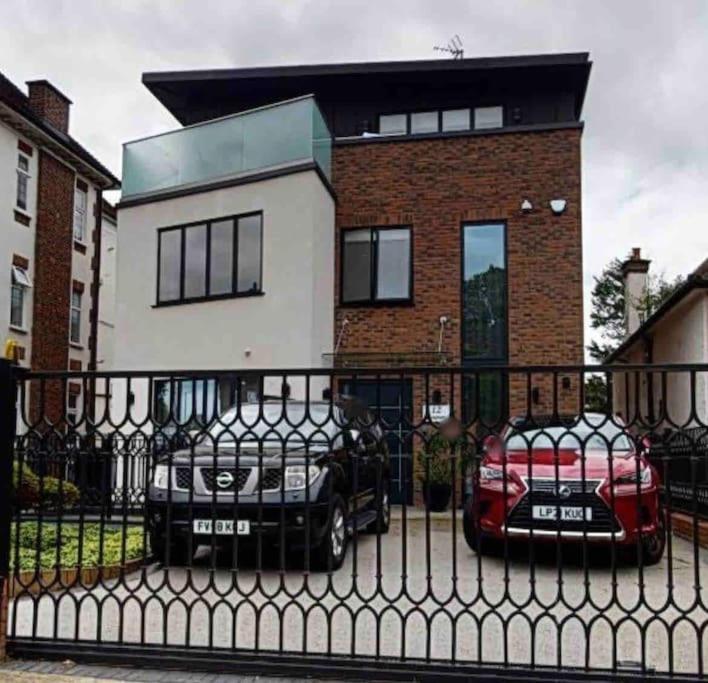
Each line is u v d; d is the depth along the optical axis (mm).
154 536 6520
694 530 4125
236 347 13867
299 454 5996
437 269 14695
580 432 5566
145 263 15109
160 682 4250
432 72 16172
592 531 6664
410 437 4523
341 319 14922
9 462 4746
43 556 7148
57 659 4605
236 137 14422
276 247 13664
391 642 5016
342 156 15234
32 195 19391
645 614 5809
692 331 13773
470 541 8000
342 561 7258
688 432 4590
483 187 14664
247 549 7387
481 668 4164
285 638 5105
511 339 14273
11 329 18297
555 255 14305
